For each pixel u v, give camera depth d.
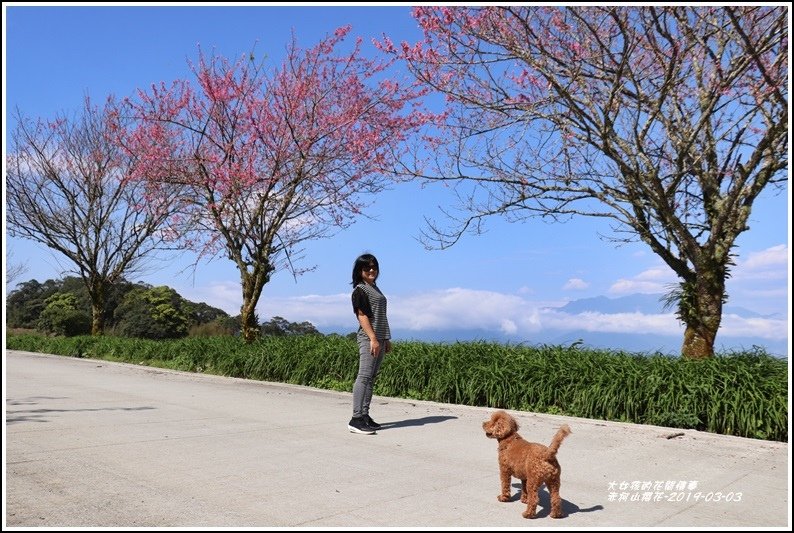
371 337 6.37
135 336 23.11
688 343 8.79
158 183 14.12
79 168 18.23
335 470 4.95
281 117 12.97
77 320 24.31
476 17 8.61
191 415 7.41
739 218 8.55
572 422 7.02
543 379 7.98
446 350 9.74
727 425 6.50
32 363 14.65
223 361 12.29
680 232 8.54
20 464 4.91
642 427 6.60
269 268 13.43
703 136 9.14
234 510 3.95
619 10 8.27
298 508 4.01
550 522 3.80
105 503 4.04
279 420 7.15
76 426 6.52
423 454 5.54
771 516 3.96
